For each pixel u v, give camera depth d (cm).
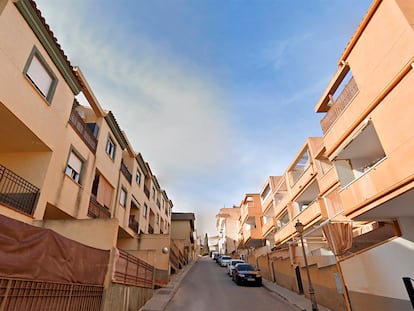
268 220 2958
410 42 721
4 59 773
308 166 1881
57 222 905
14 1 820
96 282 767
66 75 1113
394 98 765
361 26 905
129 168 2208
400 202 780
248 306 1227
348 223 1134
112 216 1648
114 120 1667
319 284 1239
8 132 894
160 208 3431
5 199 822
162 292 1498
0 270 438
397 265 821
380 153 1070
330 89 1173
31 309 496
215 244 9544
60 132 1073
